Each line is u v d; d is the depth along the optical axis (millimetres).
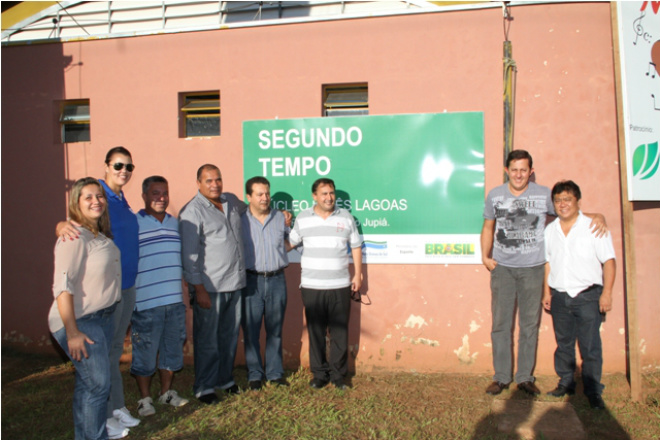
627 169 4535
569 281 4445
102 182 4066
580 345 4434
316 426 4078
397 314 5270
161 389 4578
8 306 5934
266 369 4973
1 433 4070
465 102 5152
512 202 4637
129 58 5719
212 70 5578
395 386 4887
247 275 4867
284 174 5430
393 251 5254
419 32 5223
